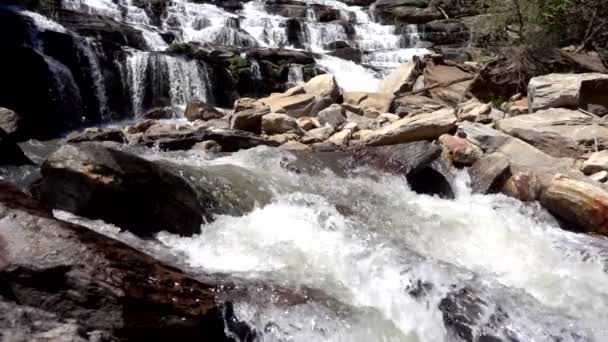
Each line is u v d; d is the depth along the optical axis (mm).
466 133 10031
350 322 4738
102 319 4051
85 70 12711
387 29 21984
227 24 19281
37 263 4066
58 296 4027
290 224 6359
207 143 9898
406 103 13367
